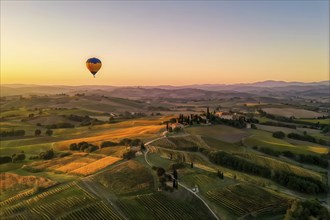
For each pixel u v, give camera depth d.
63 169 125.88
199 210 92.00
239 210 93.81
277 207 98.00
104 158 133.12
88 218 85.94
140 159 126.12
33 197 101.00
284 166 136.12
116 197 96.00
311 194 115.88
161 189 99.31
